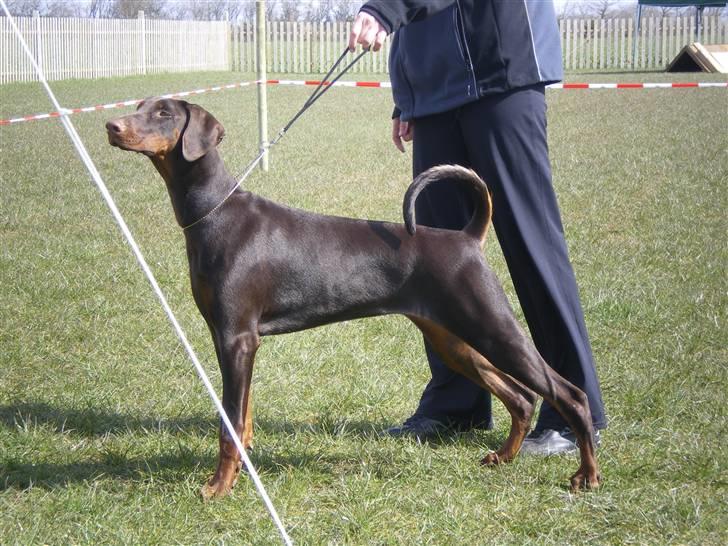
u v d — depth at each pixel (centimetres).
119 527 346
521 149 410
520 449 416
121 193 985
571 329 413
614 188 989
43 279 670
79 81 2461
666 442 415
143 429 443
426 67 422
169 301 636
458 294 374
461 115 418
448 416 448
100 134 1434
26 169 1115
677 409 452
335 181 1057
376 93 2267
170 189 381
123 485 385
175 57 2983
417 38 425
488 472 397
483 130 411
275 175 1088
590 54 3102
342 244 381
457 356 404
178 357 540
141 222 857
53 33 2492
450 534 342
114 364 529
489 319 373
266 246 375
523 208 414
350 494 373
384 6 362
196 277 377
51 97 326
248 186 1013
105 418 457
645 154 1198
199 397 485
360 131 1523
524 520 353
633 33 3053
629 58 3059
